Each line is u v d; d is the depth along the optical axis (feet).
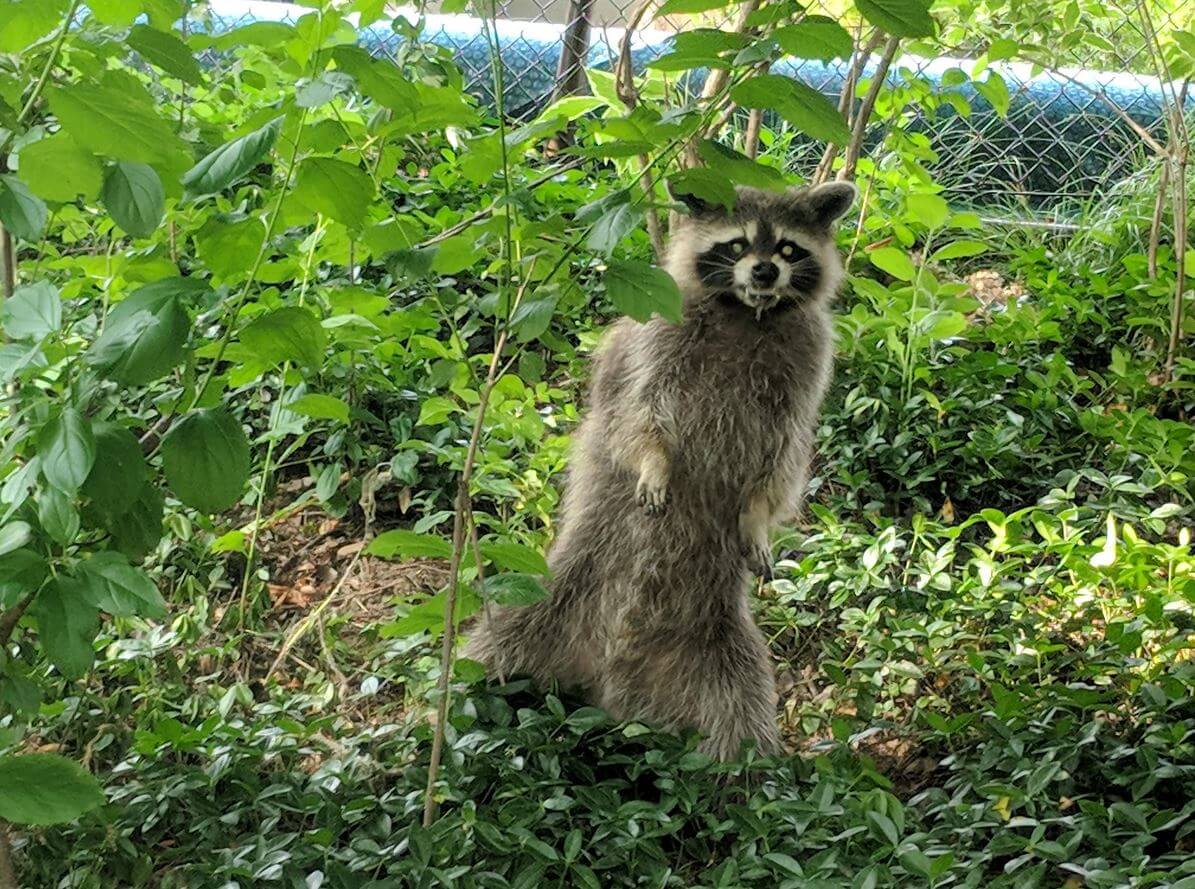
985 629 4.55
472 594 3.52
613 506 4.59
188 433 2.77
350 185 2.94
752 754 3.94
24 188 2.56
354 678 4.50
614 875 3.45
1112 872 3.13
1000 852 3.31
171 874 3.34
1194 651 4.39
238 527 5.22
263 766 3.84
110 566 2.61
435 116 3.43
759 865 3.38
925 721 4.15
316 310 4.95
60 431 2.52
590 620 4.59
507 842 3.40
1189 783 3.59
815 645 4.84
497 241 3.68
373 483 5.16
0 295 3.53
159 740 3.70
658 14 3.01
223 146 2.73
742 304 4.54
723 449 4.55
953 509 5.62
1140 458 5.69
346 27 3.85
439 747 3.45
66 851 3.36
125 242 5.41
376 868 3.33
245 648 4.63
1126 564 4.59
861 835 3.45
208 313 3.02
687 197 4.63
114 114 2.52
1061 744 3.71
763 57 2.83
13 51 2.65
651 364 4.54
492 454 5.05
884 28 2.83
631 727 3.99
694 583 4.50
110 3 2.64
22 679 2.76
